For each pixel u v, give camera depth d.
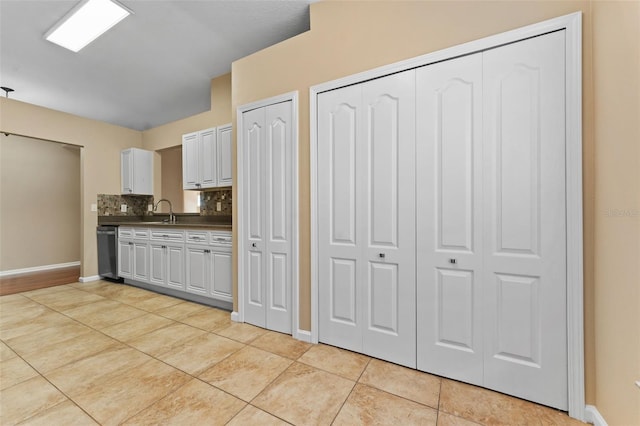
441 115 1.65
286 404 1.41
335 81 1.98
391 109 1.80
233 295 2.55
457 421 1.30
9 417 1.32
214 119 3.45
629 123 1.04
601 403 1.24
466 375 1.59
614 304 1.14
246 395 1.48
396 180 1.79
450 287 1.63
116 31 2.48
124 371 1.71
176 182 5.02
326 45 2.04
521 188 1.46
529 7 1.45
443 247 1.65
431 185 1.68
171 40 2.62
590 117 1.31
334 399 1.45
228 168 3.27
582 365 1.31
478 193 1.55
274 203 2.29
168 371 1.71
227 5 2.19
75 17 2.28
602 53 1.22
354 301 1.95
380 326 1.85
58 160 5.18
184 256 3.12
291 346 2.03
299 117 2.15
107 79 3.34
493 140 1.52
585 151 1.32
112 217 4.26
